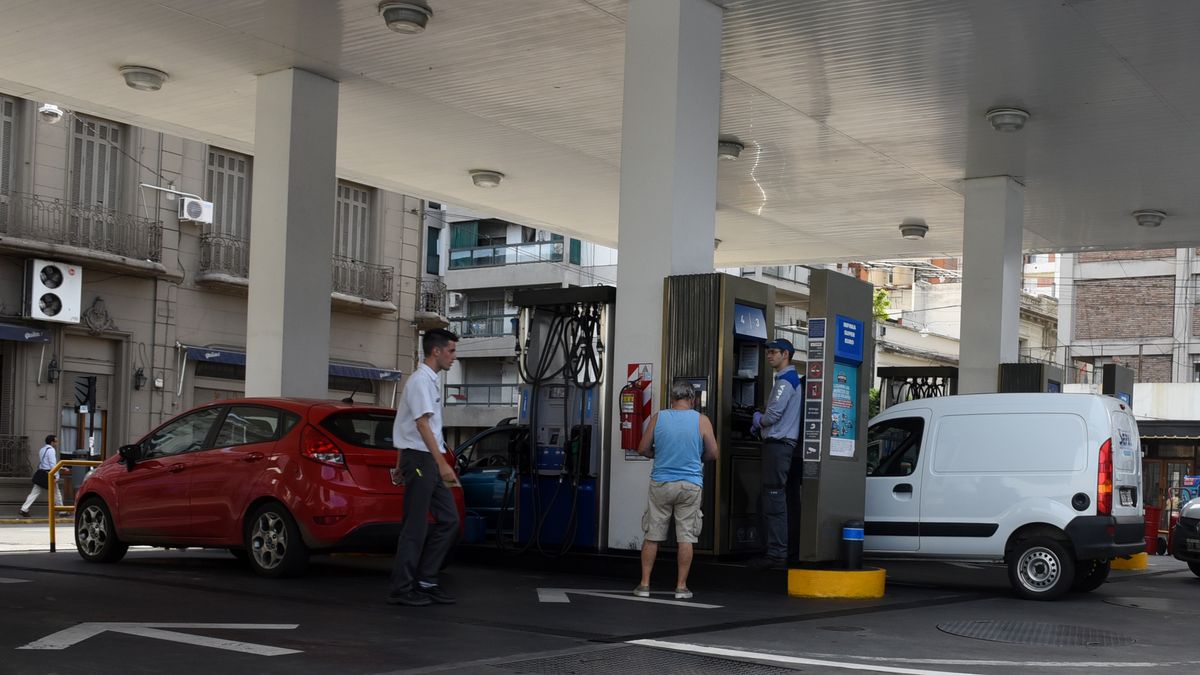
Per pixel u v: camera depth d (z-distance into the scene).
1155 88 13.66
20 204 24.72
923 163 17.36
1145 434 29.27
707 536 10.74
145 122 17.14
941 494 11.30
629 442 10.89
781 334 47.50
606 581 10.78
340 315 31.50
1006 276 17.67
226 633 7.01
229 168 29.00
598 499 11.61
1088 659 7.15
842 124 15.66
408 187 20.89
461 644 6.82
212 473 10.71
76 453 26.00
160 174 27.39
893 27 12.08
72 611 7.87
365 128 17.08
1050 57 12.82
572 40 13.07
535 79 14.56
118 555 11.65
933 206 20.12
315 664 6.06
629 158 11.19
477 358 48.47
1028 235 21.62
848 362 10.80
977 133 15.73
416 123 16.77
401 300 33.19
